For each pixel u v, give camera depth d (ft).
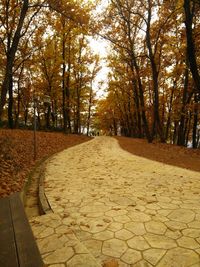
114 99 152.05
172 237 12.82
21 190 20.74
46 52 88.74
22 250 9.74
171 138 155.22
